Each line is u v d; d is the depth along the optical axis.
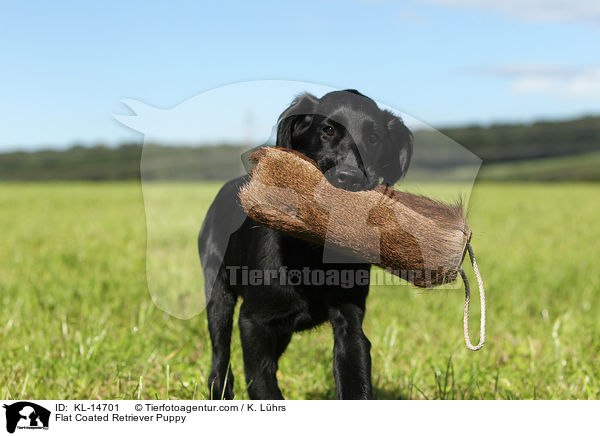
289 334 3.74
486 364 4.64
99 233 13.07
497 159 63.06
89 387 4.02
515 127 71.56
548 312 6.24
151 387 4.05
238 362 4.56
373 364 4.67
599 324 5.51
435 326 5.64
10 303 5.95
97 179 59.34
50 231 13.45
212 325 4.17
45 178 59.53
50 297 6.16
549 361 4.55
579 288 7.21
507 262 8.78
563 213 18.89
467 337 2.92
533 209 20.47
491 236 12.15
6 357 4.33
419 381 4.27
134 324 5.27
